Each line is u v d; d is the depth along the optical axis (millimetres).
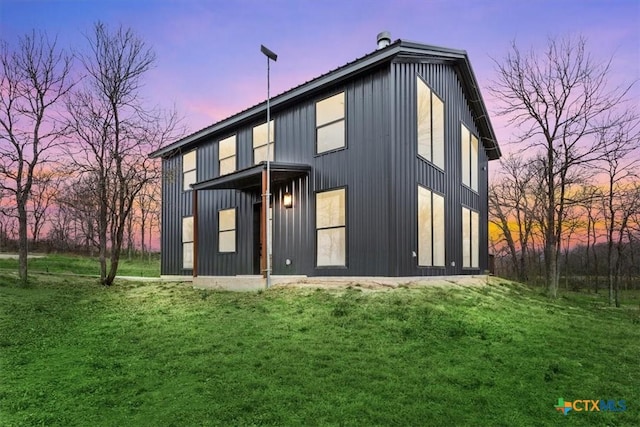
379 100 9500
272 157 12414
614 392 4395
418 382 4270
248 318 7008
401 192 9336
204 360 4867
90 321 7332
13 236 34344
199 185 13125
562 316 8852
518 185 26531
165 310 8258
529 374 4727
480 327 6535
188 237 16406
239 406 3662
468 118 14289
